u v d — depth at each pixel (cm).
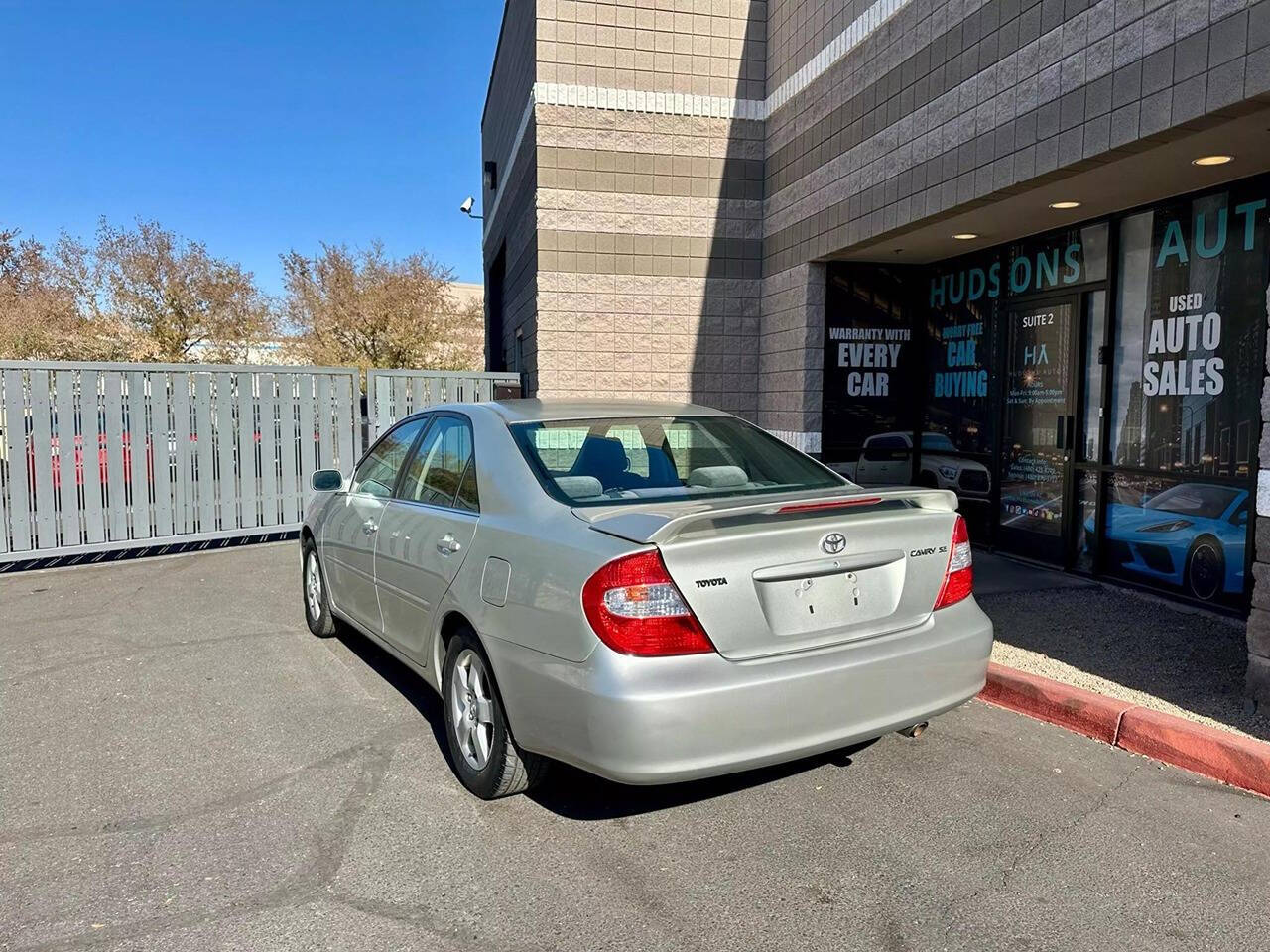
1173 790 374
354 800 367
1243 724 412
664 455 414
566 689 306
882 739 429
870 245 834
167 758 410
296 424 975
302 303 2952
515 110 1251
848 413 948
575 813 356
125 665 548
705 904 293
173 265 2800
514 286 1336
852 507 344
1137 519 680
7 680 521
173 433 905
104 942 271
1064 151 562
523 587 334
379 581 474
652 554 298
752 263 1055
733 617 306
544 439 400
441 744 425
